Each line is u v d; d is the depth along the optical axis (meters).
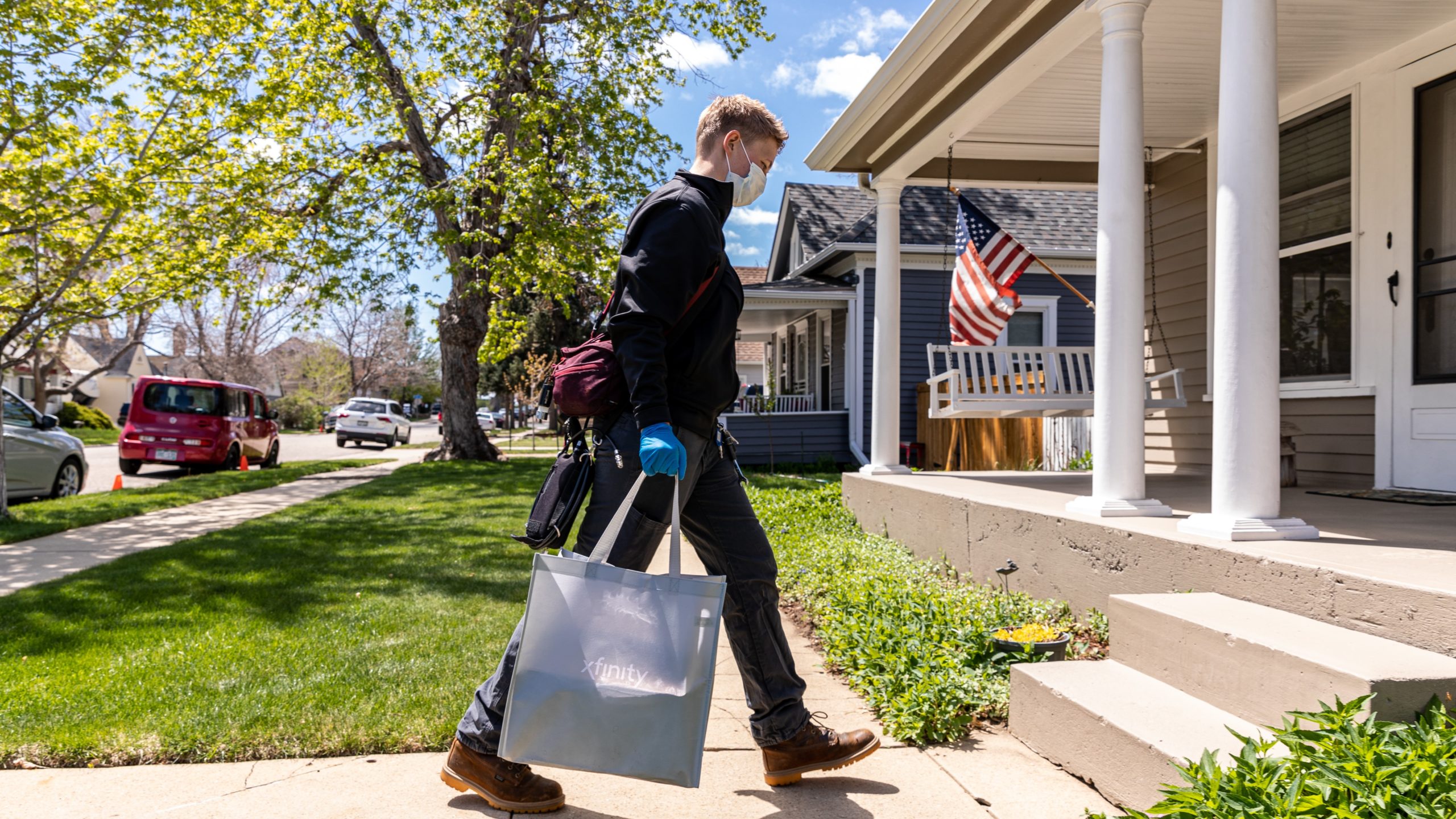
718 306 2.35
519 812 2.38
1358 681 2.07
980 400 6.59
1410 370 5.26
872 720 3.23
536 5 15.73
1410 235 5.27
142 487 12.91
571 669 2.10
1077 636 3.90
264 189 12.84
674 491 2.29
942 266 17.03
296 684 3.45
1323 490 5.62
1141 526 3.84
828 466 17.00
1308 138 6.18
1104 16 4.46
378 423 30.44
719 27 15.69
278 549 6.90
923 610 4.02
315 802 2.48
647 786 2.62
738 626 2.54
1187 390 7.63
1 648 4.01
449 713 3.11
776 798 2.53
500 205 16.34
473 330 18.14
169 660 3.80
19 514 9.32
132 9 8.82
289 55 14.45
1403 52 5.35
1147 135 7.38
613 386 2.28
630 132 15.07
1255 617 2.73
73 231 9.65
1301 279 6.22
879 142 7.43
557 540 2.33
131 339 30.61
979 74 5.94
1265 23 3.47
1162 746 2.25
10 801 2.48
